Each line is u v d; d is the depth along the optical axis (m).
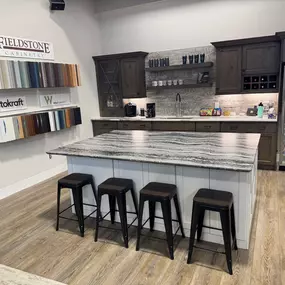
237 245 2.55
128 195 2.98
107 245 2.73
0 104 3.94
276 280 2.13
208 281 2.16
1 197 4.06
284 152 4.50
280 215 3.12
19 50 4.22
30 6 4.41
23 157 4.41
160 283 2.17
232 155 2.43
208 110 5.30
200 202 2.24
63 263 2.48
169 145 2.95
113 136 3.65
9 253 2.67
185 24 5.35
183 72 5.50
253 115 4.97
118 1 5.84
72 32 5.36
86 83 5.81
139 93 5.71
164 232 2.89
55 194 4.12
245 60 4.66
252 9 4.80
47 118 4.57
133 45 5.93
